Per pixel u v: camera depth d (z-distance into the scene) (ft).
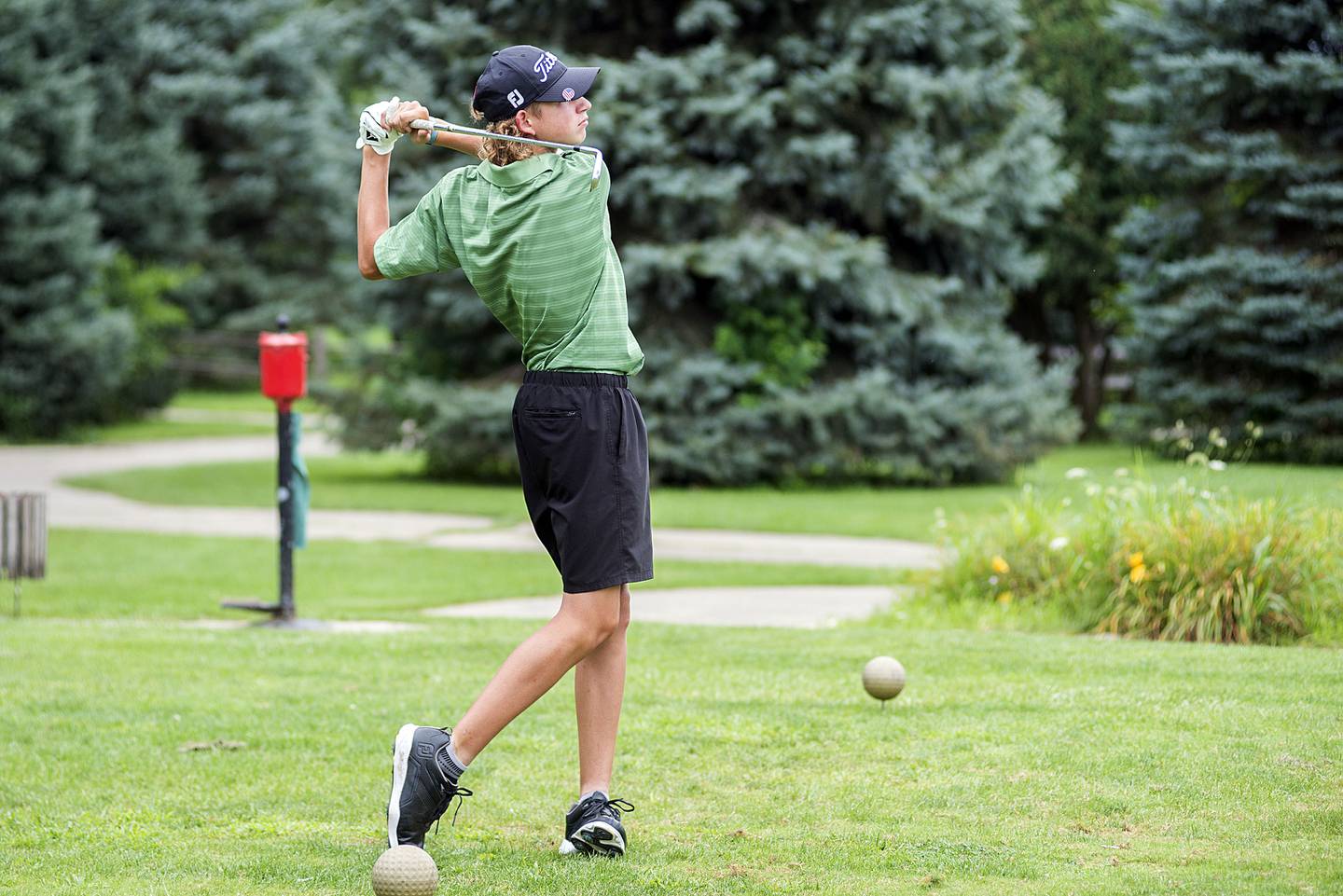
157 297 327.06
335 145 225.97
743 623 94.68
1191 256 232.53
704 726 53.16
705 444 198.59
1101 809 41.01
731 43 205.36
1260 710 53.11
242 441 281.33
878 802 42.65
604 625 37.58
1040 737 49.75
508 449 205.57
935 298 210.59
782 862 36.99
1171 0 223.92
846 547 141.59
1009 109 213.46
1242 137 217.56
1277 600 80.43
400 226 38.88
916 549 140.05
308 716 57.00
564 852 38.40
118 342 269.64
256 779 47.06
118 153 307.58
